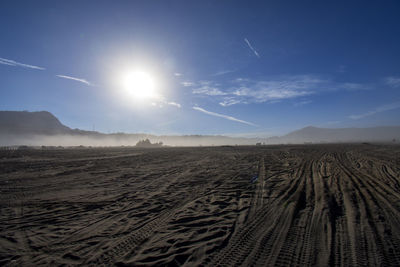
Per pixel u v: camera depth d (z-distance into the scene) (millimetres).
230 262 3816
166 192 9195
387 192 7773
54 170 15195
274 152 29203
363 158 18938
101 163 19234
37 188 9992
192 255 4109
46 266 3846
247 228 5273
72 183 11039
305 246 4281
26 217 6383
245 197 8086
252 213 6348
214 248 4355
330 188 8641
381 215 5656
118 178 12344
